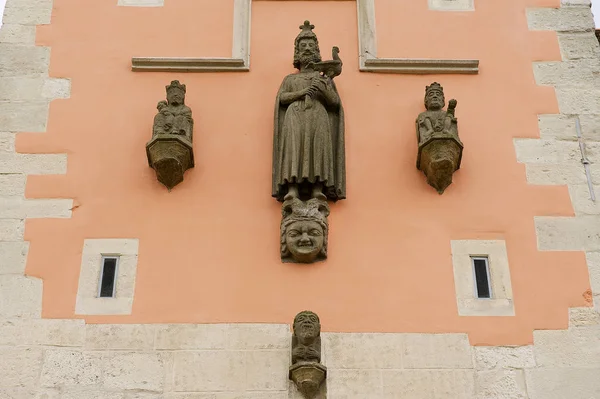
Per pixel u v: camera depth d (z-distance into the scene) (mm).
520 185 9945
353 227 9633
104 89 10516
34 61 10633
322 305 9156
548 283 9336
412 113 10477
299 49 10578
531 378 8789
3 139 10055
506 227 9680
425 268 9406
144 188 9852
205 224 9625
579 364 8859
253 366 8805
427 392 8695
